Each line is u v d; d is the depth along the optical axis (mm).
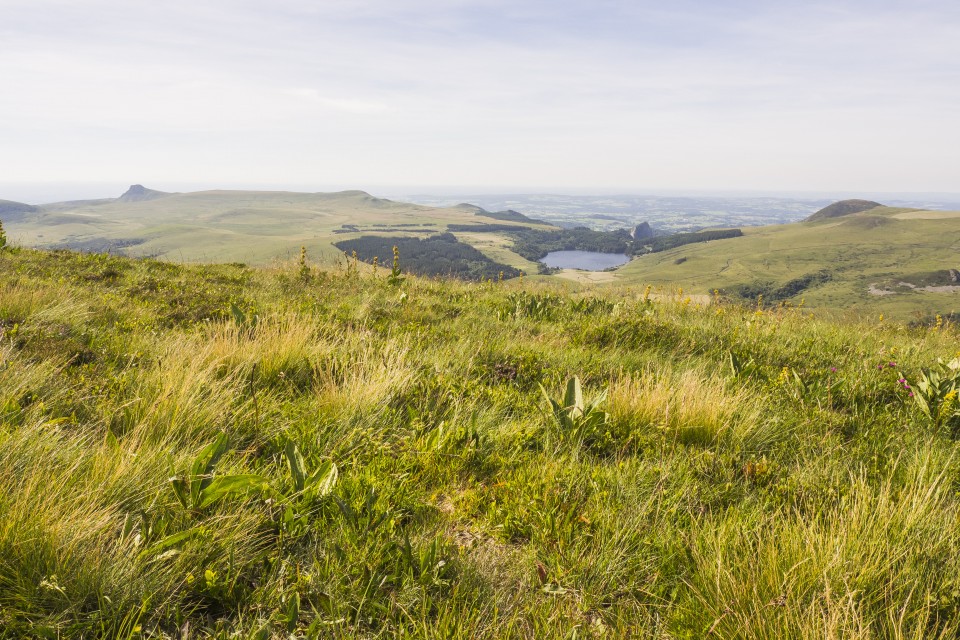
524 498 2814
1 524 1928
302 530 2352
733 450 3650
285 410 3643
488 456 3344
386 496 2650
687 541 2455
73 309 5887
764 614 1972
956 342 9078
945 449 3771
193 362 3842
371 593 2045
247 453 3025
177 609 1844
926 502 2623
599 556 2352
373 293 9219
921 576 2232
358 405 3742
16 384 3359
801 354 6883
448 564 2252
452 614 1904
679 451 3539
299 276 11312
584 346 6477
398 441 3400
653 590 2238
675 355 6570
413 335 6320
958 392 4281
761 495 3025
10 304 5535
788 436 4023
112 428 3205
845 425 4332
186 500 2338
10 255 10727
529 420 3947
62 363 4109
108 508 2180
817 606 2021
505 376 5121
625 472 3109
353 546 2236
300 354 4707
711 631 1932
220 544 2119
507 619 2035
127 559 1962
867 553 2301
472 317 7984
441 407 4141
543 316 8297
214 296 8156
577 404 3832
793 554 2268
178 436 3082
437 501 2881
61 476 2283
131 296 7750
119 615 1814
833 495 3012
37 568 1857
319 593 1956
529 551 2402
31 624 1697
